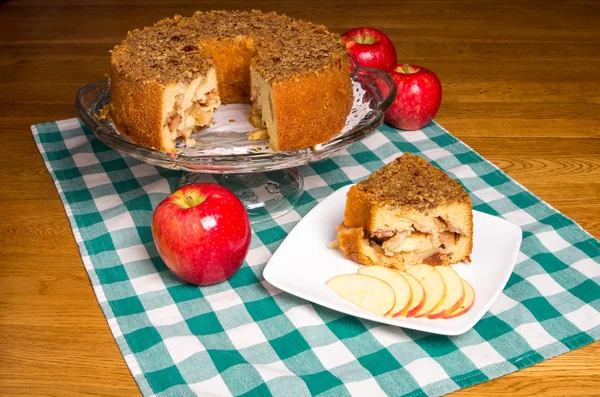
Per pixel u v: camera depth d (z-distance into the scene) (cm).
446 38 145
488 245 96
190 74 101
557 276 95
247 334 90
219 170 96
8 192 109
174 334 89
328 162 114
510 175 112
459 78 133
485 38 145
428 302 88
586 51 141
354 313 87
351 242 94
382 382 84
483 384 85
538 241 100
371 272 92
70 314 92
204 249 91
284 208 106
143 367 86
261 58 104
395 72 119
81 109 103
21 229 103
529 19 152
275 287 94
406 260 94
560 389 85
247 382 84
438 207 92
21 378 86
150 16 151
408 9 155
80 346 89
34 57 138
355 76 113
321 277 93
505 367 86
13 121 122
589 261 97
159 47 107
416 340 89
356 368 86
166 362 86
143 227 102
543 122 122
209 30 111
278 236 102
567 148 117
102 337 90
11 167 113
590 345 89
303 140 101
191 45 107
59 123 121
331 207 100
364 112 106
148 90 99
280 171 111
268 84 99
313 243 96
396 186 94
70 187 109
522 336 89
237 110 112
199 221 91
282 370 86
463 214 92
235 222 92
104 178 111
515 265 97
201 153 102
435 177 96
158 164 96
